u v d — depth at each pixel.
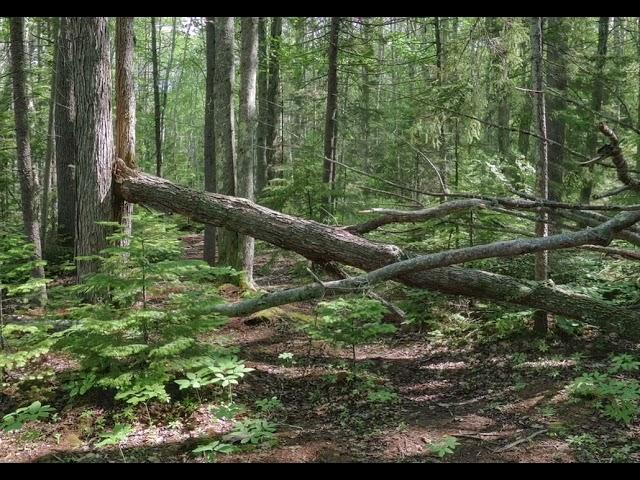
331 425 5.86
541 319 7.69
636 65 11.86
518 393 6.31
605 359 6.87
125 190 7.47
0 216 16.09
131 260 6.23
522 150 13.39
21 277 9.70
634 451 4.81
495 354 7.58
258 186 19.58
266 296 6.93
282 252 12.52
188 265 6.04
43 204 13.29
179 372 6.36
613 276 9.05
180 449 5.28
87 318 5.75
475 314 9.02
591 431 5.25
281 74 22.38
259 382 7.02
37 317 8.00
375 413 6.13
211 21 13.80
